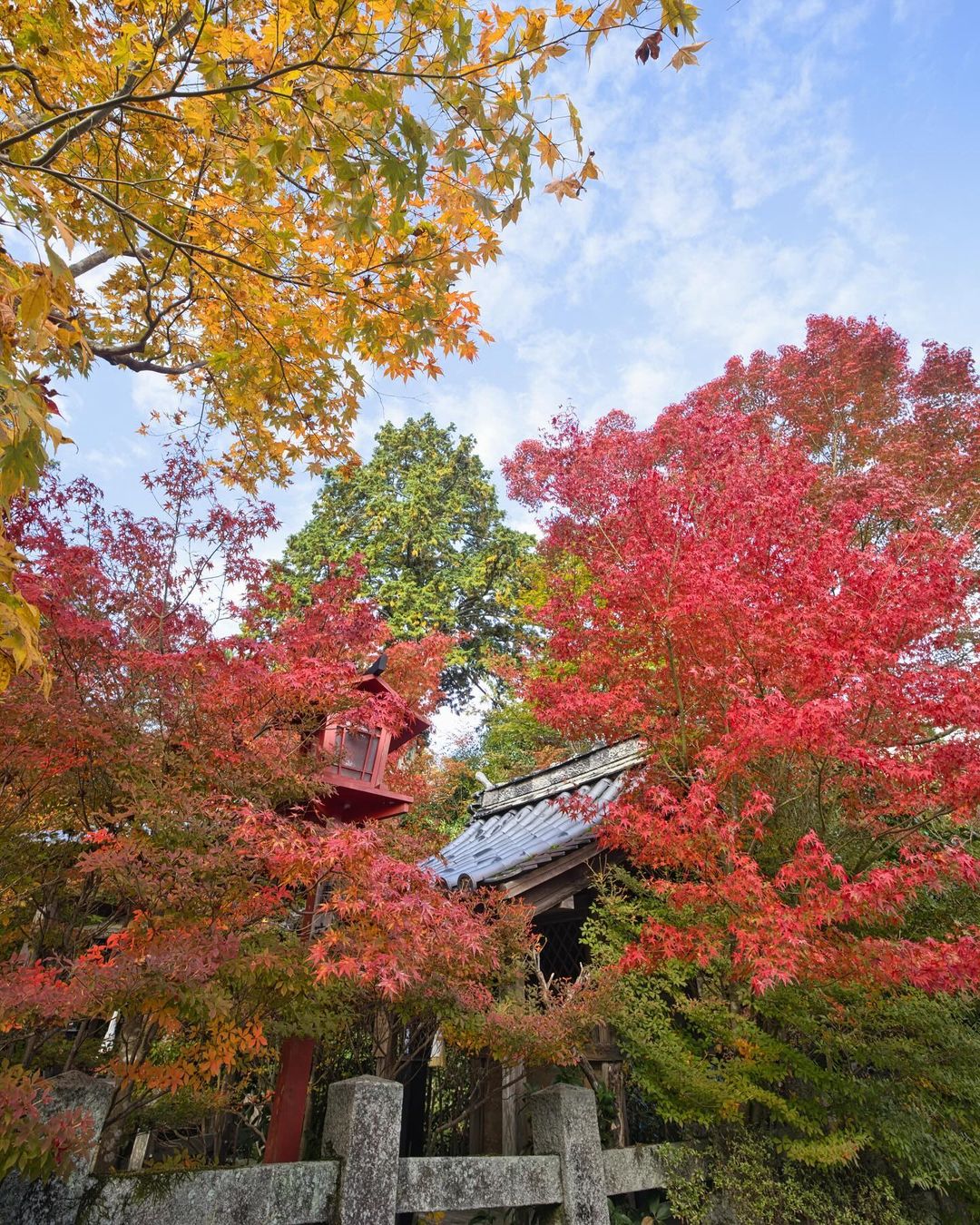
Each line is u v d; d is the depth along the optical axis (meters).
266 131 3.32
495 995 5.77
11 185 2.67
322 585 5.66
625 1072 5.61
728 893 4.54
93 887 4.42
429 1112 6.20
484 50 3.42
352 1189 3.43
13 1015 2.80
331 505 22.06
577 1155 4.37
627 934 5.73
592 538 8.75
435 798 11.83
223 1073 4.80
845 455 13.63
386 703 5.12
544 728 16.28
